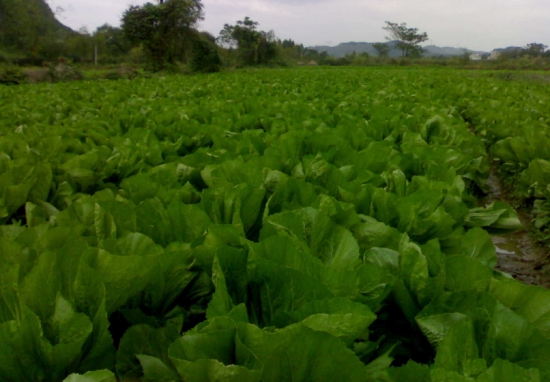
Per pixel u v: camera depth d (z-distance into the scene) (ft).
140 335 5.50
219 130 18.63
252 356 4.62
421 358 6.08
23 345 4.90
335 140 15.66
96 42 200.64
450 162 14.73
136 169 13.47
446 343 4.66
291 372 4.55
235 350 4.75
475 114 34.01
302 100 34.68
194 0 115.34
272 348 4.47
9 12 161.07
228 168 11.02
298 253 5.83
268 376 4.62
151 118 23.57
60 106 29.35
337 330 4.75
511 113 29.66
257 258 5.53
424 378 4.74
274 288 5.57
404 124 21.52
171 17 112.68
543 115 30.01
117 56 205.46
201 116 23.68
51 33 185.26
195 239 7.28
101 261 5.58
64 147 15.01
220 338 4.68
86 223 8.27
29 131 17.57
